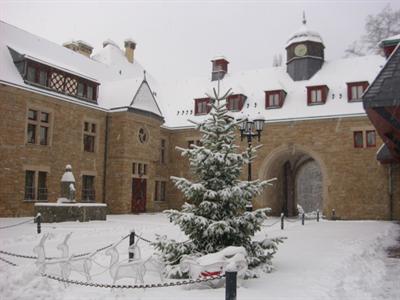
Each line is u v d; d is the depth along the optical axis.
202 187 8.28
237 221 8.18
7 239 12.48
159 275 7.84
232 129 8.88
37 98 21.89
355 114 25.70
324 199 26.36
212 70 34.09
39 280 6.68
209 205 8.17
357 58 29.62
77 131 24.25
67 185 19.33
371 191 25.22
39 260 7.38
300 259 10.05
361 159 25.62
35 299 6.23
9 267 7.64
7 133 20.34
